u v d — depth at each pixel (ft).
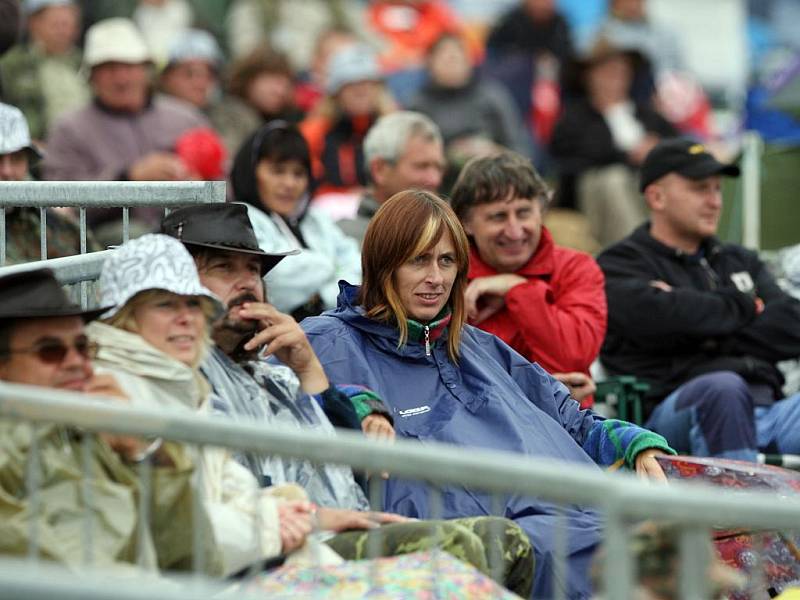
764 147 131.95
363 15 176.55
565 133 160.04
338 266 98.43
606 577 44.52
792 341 97.86
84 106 125.49
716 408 90.07
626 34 189.57
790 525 44.27
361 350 72.95
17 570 41.14
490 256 88.58
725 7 198.18
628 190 159.22
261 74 142.82
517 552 61.62
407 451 46.70
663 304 97.09
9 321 54.03
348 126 140.05
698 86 189.47
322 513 61.46
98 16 159.22
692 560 44.27
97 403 47.50
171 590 41.52
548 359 87.15
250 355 66.85
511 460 46.16
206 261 66.39
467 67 160.25
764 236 131.13
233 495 58.03
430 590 54.54
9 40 107.04
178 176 121.70
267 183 96.43
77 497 52.31
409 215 72.69
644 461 74.08
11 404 47.19
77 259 68.64
